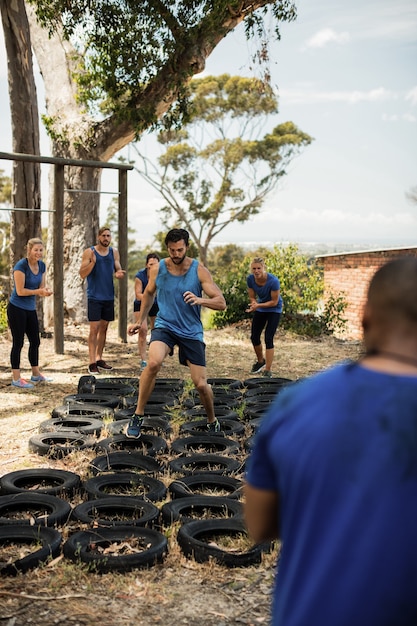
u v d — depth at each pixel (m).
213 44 17.22
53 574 4.21
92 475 6.16
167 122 17.88
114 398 8.89
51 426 7.62
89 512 5.18
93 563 4.25
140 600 3.92
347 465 1.49
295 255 17.28
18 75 14.62
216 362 12.45
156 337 6.70
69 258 18.30
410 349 1.61
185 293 6.47
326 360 12.95
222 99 53.91
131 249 58.97
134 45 16.55
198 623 3.68
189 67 16.91
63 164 12.64
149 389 6.81
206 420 7.89
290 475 1.56
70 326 17.25
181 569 4.33
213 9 16.38
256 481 1.66
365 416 1.52
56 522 4.98
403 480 1.46
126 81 16.97
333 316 17.09
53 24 16.67
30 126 14.91
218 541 4.70
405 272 1.62
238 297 17.25
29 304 9.99
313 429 1.54
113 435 7.29
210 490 5.84
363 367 1.62
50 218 14.98
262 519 1.69
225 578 4.20
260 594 4.01
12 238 15.16
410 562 1.42
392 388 1.54
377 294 1.64
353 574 1.43
